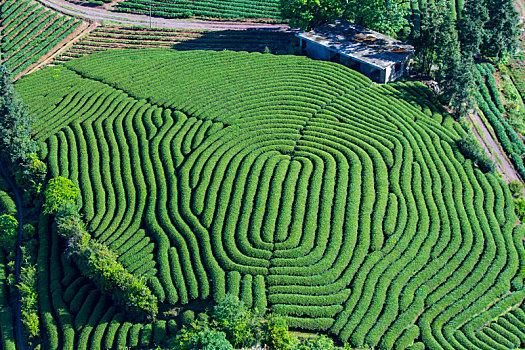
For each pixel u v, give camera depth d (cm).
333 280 7088
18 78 11825
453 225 7650
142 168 8881
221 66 10931
